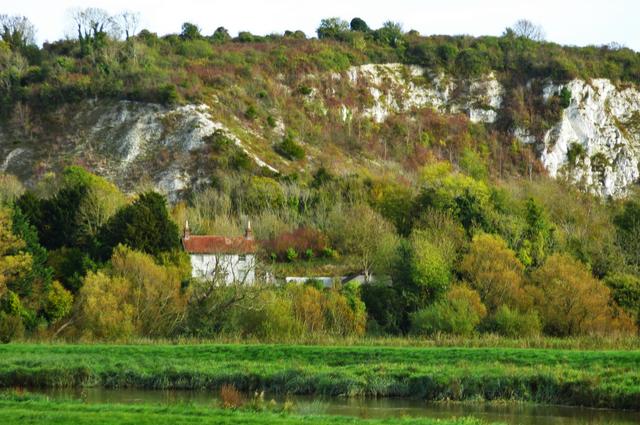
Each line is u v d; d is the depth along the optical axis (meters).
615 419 83.50
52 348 123.00
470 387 94.25
